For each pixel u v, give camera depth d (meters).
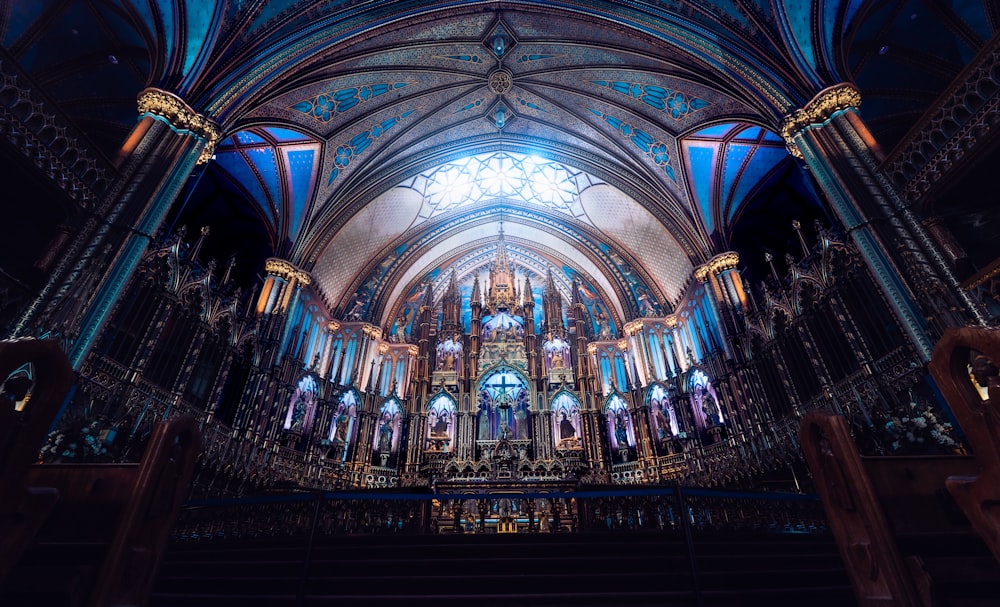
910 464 5.67
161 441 4.24
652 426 19.48
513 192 25.36
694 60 14.30
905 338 10.34
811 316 13.52
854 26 12.06
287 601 5.41
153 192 10.15
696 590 5.31
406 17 14.94
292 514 10.81
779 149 17.05
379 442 19.77
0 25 10.88
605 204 22.98
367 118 18.30
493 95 20.08
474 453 19.34
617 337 23.36
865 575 4.12
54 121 8.58
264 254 21.33
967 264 8.70
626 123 19.30
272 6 13.25
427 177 22.59
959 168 8.57
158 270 11.87
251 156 16.84
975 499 3.40
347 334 21.19
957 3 11.87
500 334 23.25
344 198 19.48
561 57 17.81
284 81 14.12
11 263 9.65
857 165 10.29
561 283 27.09
